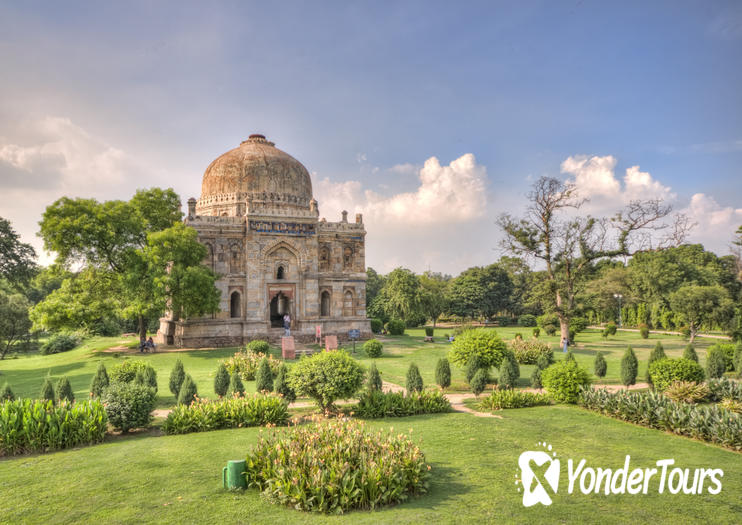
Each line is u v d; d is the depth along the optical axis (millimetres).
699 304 44125
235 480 11000
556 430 16297
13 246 45469
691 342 45312
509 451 13977
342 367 18203
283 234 43094
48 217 35781
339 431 12023
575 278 42938
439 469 12492
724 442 14484
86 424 14867
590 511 9961
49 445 14141
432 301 65750
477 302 71688
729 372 28781
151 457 13234
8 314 42781
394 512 9812
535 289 49875
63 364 35562
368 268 85250
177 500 10391
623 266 75438
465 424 16938
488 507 10062
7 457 13648
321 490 9961
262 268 42312
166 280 35125
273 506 10102
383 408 18281
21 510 9992
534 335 50125
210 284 37344
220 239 42062
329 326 44812
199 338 40281
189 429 16172
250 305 41750
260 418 16859
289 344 35344
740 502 10531
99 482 11438
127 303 37281
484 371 23984
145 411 16516
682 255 76562
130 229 37375
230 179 45875
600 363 26844
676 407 16562
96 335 55719
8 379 31453
